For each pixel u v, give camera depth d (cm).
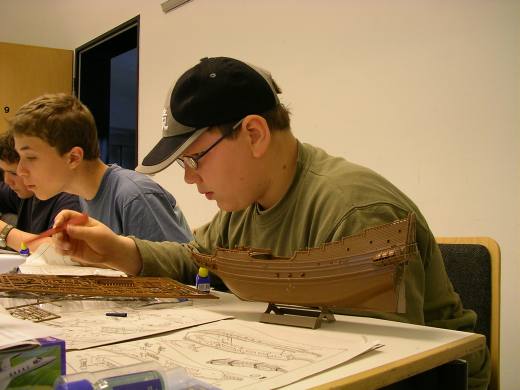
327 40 193
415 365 48
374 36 176
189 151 78
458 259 109
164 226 134
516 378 138
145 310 71
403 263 55
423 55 161
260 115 80
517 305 137
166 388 36
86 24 363
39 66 363
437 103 157
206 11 257
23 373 37
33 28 394
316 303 63
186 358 48
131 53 415
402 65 167
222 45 247
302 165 89
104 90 384
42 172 142
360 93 180
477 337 57
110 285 82
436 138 157
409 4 165
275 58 217
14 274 90
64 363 40
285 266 64
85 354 49
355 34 183
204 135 77
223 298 84
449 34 154
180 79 78
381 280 57
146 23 303
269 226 91
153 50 296
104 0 344
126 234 133
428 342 54
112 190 143
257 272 66
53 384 38
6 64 353
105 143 387
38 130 137
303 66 203
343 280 59
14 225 219
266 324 63
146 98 301
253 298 68
